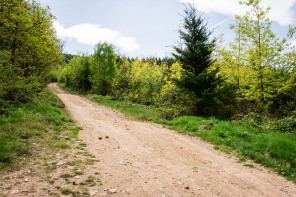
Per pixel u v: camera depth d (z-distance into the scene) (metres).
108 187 4.27
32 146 6.20
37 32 15.11
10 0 12.47
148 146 7.88
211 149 8.01
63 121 10.55
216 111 15.79
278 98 15.03
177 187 4.57
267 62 13.80
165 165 6.01
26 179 4.21
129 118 14.89
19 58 13.47
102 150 6.93
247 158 7.13
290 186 5.09
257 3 13.47
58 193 3.80
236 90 15.93
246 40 14.62
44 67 20.72
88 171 5.00
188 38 15.40
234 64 16.25
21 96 10.97
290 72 13.80
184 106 16.14
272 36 13.59
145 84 25.98
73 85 48.44
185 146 8.17
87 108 18.14
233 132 9.39
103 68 34.00
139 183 4.62
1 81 9.45
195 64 15.48
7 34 12.79
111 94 30.39
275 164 6.44
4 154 5.17
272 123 10.47
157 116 15.34
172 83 17.17
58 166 5.09
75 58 45.56
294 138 8.48
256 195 4.48
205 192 4.43
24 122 8.19
